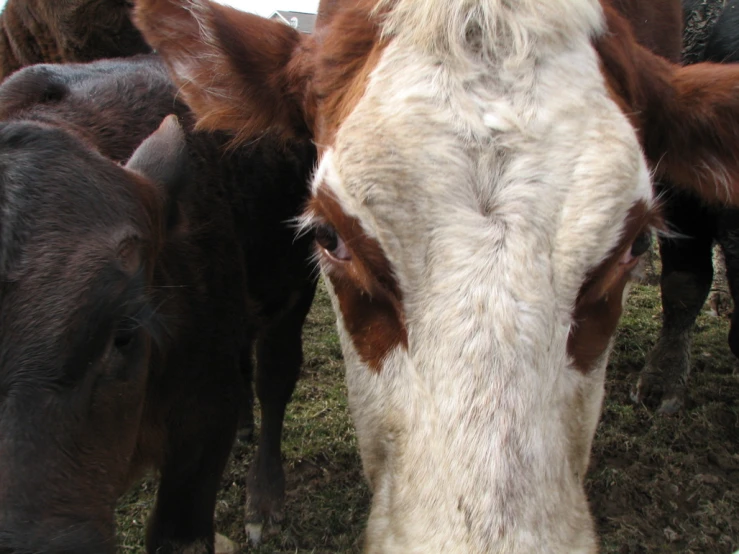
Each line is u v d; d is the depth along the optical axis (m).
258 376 1.01
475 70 0.50
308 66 0.60
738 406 1.20
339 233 0.55
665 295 1.19
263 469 0.97
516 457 0.46
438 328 0.49
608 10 0.58
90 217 0.52
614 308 0.55
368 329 0.57
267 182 0.89
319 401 1.21
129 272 0.53
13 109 0.72
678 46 0.92
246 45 0.62
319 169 0.56
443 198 0.48
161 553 0.77
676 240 1.10
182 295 0.69
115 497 0.55
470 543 0.46
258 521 0.95
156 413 0.68
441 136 0.49
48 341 0.49
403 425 0.54
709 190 0.62
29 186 0.51
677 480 1.02
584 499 0.55
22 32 1.29
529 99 0.49
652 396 1.21
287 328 1.00
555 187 0.48
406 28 0.53
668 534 0.93
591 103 0.50
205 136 0.81
